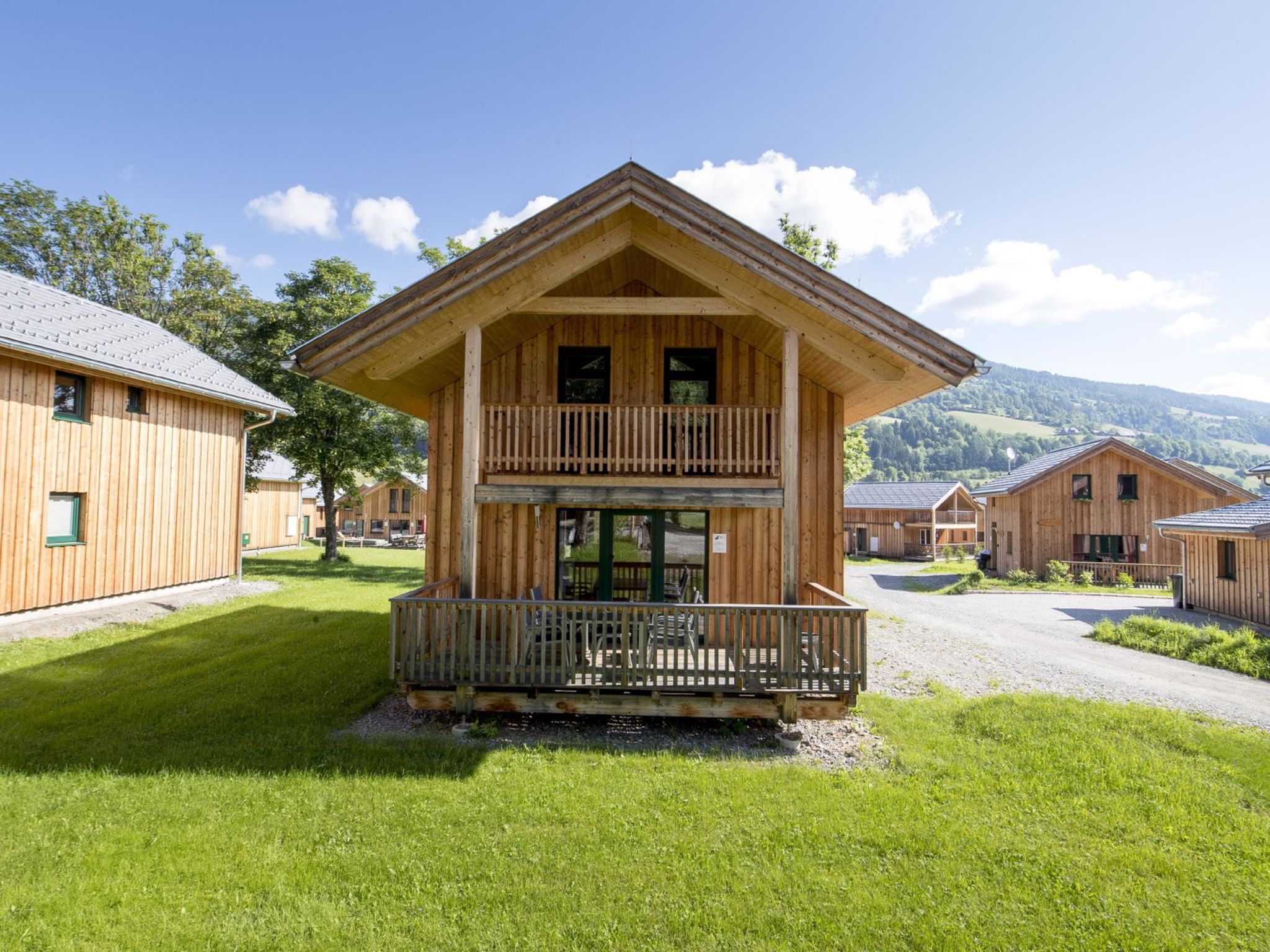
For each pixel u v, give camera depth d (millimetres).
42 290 13727
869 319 7344
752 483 8203
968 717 7488
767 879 4207
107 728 6629
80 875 4098
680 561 9711
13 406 10766
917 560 39906
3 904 3797
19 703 7332
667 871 4293
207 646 10273
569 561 9758
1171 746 6609
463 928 3723
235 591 15633
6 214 30141
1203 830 4863
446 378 9922
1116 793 5496
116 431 12836
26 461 10961
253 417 23188
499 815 5008
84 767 5676
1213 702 8516
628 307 7742
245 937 3607
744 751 6562
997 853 4535
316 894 4000
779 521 9688
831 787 5594
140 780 5449
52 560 11422
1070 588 23016
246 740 6371
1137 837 4777
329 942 3582
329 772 5703
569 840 4664
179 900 3898
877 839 4684
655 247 7848
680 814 5059
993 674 10008
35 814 4848
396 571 23484
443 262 26281
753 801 5301
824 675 6996
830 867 4371
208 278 33406
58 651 9828
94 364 11695
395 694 8094
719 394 9883
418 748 6336
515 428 9523
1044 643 12898
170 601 13883
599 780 5699
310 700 7672
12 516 10750
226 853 4395
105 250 32375
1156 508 25922
